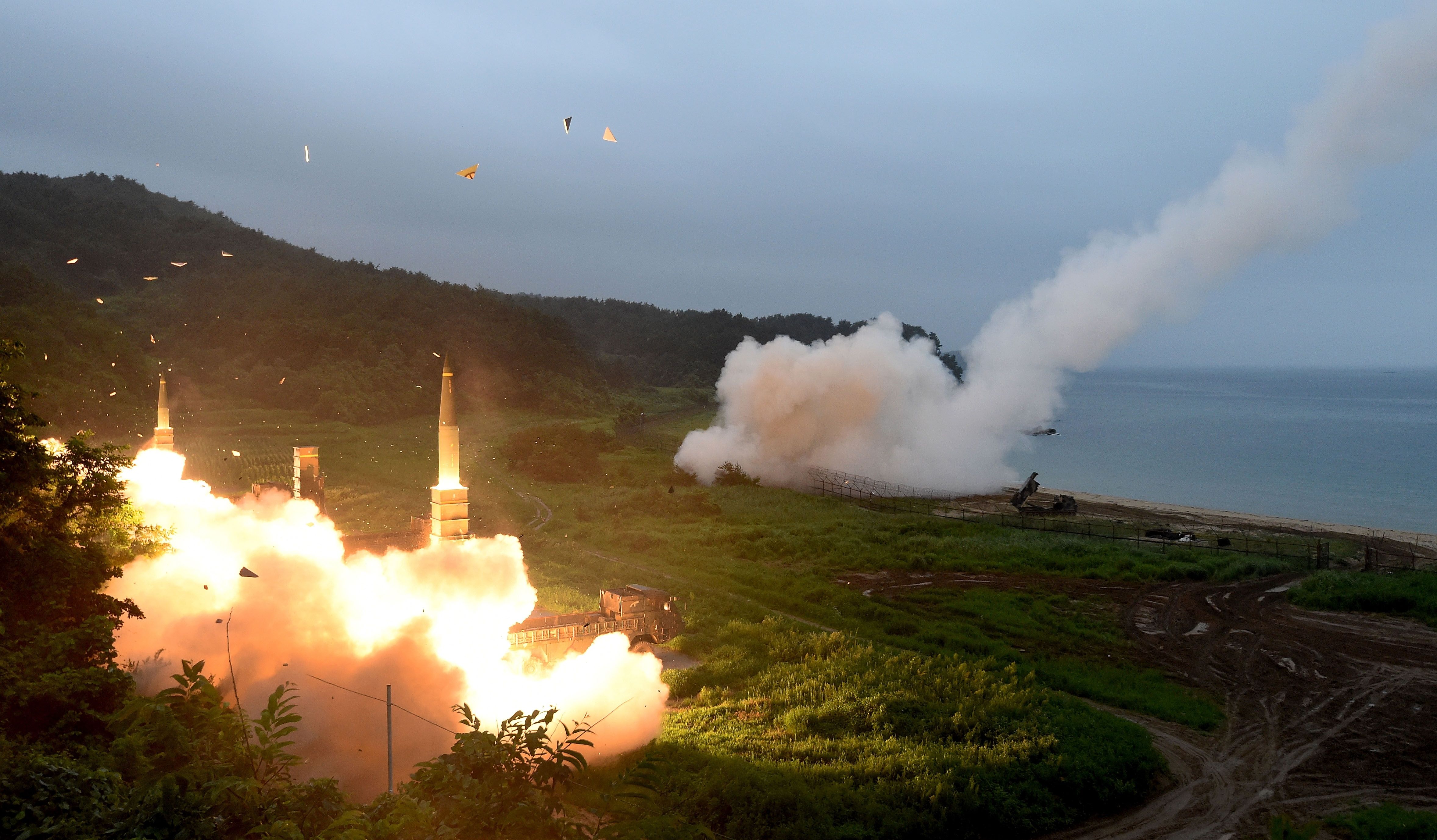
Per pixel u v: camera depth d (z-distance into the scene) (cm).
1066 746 2228
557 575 4169
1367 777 2222
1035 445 13300
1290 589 4128
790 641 3053
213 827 742
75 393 7375
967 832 1881
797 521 5825
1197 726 2536
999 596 3888
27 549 1717
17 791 835
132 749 840
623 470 7938
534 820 813
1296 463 11175
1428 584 3997
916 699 2508
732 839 1761
